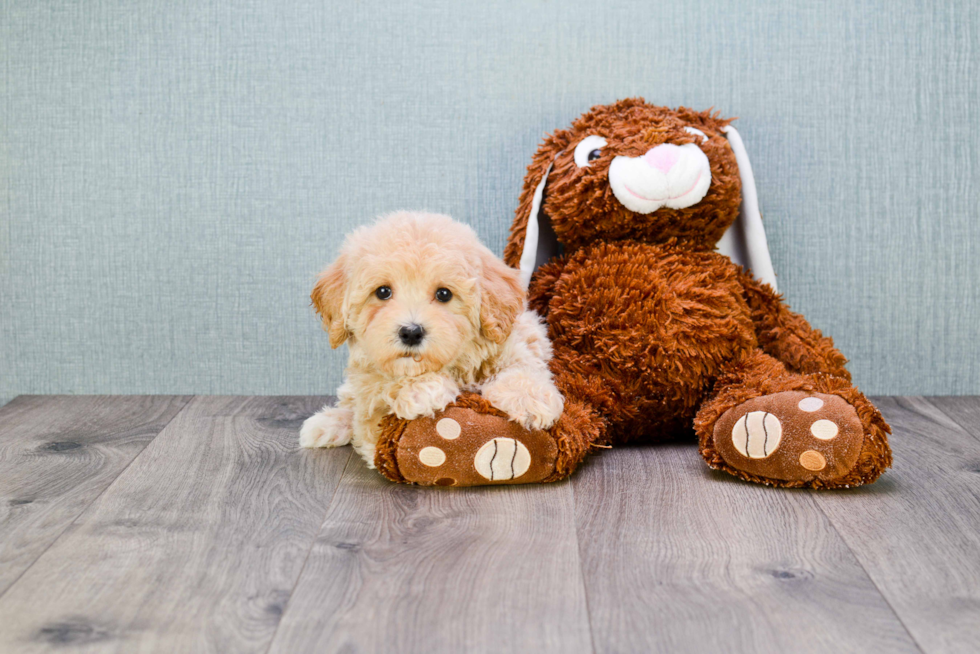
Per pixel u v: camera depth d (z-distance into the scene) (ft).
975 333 5.58
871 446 3.70
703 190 4.44
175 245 5.58
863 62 5.35
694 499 3.72
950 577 2.97
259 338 5.66
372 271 3.80
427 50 5.40
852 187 5.46
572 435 3.89
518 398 3.78
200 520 3.51
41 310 5.66
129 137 5.49
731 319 4.34
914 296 5.55
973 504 3.65
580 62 5.40
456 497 3.77
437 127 5.46
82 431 4.85
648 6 5.34
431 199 5.53
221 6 5.37
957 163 5.42
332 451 4.47
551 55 5.39
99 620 2.69
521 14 5.36
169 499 3.76
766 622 2.67
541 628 2.65
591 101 5.43
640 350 4.25
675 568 3.05
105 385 5.71
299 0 5.37
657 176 4.36
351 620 2.69
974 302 5.56
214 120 5.46
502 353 4.09
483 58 5.40
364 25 5.38
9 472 4.12
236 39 5.40
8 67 5.44
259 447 4.54
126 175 5.52
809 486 3.84
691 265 4.53
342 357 5.67
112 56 5.41
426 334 3.69
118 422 5.04
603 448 4.41
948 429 4.83
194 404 5.48
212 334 5.67
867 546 3.23
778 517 3.51
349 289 3.90
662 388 4.33
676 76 5.39
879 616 2.71
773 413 3.78
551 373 4.28
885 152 5.42
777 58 5.36
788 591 2.87
